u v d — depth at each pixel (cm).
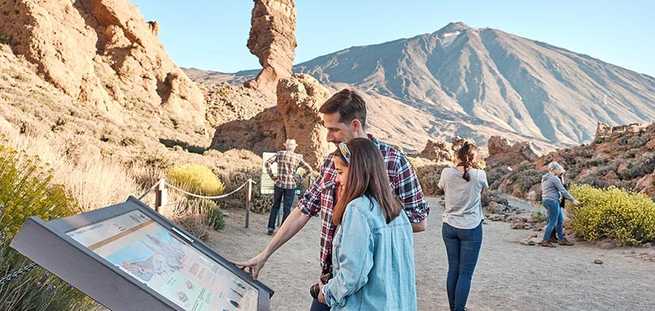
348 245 246
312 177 1134
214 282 251
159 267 219
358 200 256
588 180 2291
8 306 315
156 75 5172
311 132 3136
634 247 1091
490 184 3422
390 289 253
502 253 1023
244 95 7488
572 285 752
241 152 3372
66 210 477
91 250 184
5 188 404
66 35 3216
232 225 1173
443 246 1127
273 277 735
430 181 3012
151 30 5575
